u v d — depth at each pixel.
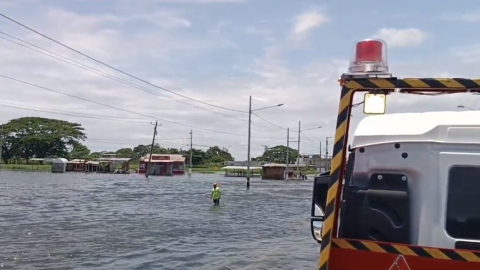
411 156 4.19
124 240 19.02
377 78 3.93
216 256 15.78
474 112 4.23
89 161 126.19
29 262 14.68
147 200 39.75
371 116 4.48
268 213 31.09
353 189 4.32
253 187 64.25
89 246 17.52
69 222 24.47
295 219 27.59
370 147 4.33
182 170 113.62
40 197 40.19
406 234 4.12
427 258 3.87
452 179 4.06
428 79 3.89
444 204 4.05
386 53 4.02
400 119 4.36
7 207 31.48
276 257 15.50
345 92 4.00
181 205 35.88
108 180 77.31
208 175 119.00
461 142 4.07
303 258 15.34
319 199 4.46
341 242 4.03
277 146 152.75
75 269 13.84
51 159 131.38
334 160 3.99
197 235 20.81
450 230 4.02
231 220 26.77
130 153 157.12
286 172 99.19
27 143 135.88
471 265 3.79
